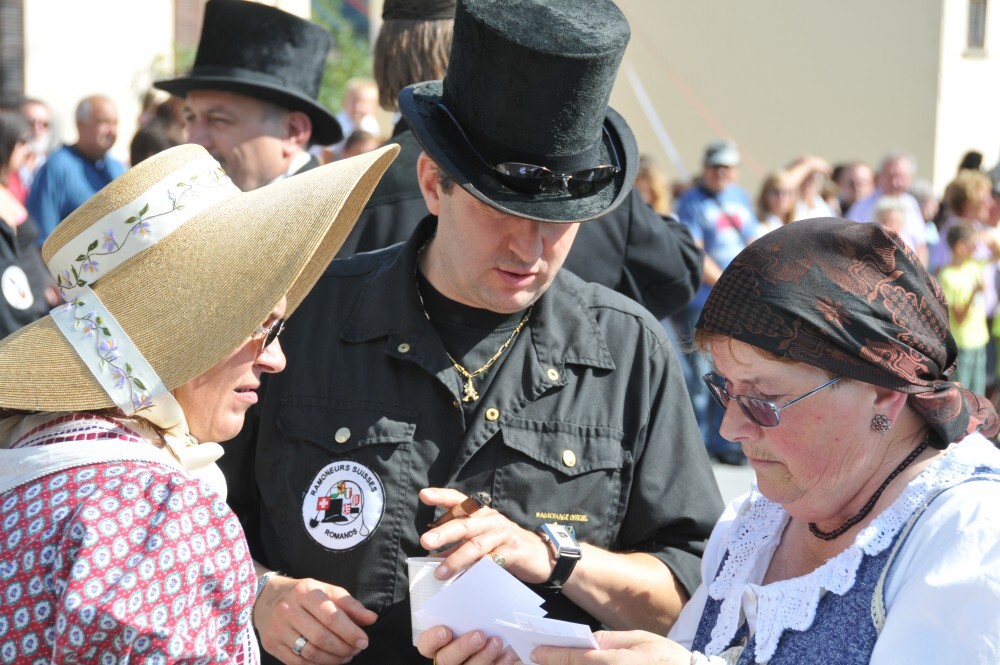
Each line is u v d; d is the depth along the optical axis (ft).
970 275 26.71
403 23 10.50
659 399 7.79
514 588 6.08
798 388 5.66
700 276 11.87
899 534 5.59
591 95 6.83
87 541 5.09
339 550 7.32
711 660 5.75
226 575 5.37
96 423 5.63
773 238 5.75
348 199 7.06
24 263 14.44
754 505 6.81
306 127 12.81
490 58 6.73
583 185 6.95
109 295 5.74
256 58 12.29
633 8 56.34
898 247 5.63
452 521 6.82
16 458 5.50
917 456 5.81
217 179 6.17
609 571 7.20
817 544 6.14
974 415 6.06
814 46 51.13
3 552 5.19
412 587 6.72
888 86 48.98
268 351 6.45
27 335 5.74
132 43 37.78
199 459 6.05
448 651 6.38
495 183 6.84
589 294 8.04
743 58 53.26
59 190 23.11
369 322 7.66
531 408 7.54
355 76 45.98
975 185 29.22
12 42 36.17
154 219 5.80
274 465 7.59
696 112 54.75
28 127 20.15
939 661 5.15
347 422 7.48
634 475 7.69
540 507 7.40
